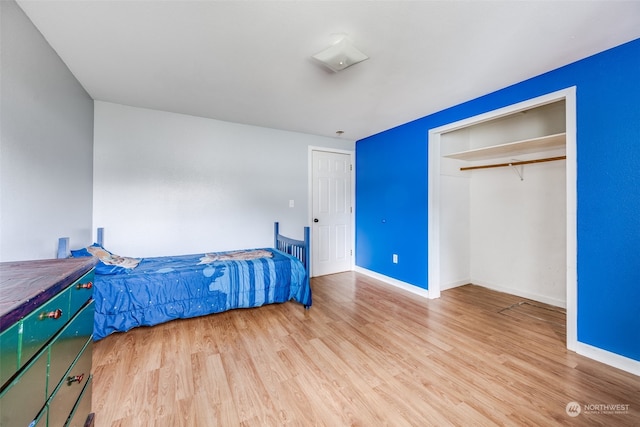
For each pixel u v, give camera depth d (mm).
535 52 1870
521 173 3281
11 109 1392
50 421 817
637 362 1712
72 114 2207
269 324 2479
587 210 1914
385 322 2527
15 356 646
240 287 2654
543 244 3096
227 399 1506
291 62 2018
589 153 1906
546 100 2148
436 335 2271
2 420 597
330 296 3271
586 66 1927
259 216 3729
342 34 1683
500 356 1944
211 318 2604
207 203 3367
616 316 1796
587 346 1923
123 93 2590
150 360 1881
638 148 1707
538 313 2744
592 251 1896
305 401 1498
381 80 2301
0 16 1296
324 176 4285
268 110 3045
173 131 3154
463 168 3617
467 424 1338
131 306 2229
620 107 1772
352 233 4547
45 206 1752
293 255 3299
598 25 1585
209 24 1593
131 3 1417
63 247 1763
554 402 1479
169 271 2416
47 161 1779
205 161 3348
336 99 2727
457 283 3686
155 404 1461
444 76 2219
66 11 1474
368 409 1441
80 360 1068
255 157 3686
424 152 3254
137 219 2980
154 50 1864
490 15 1509
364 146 4340
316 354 1977
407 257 3514
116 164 2867
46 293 770
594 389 1580
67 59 1974
